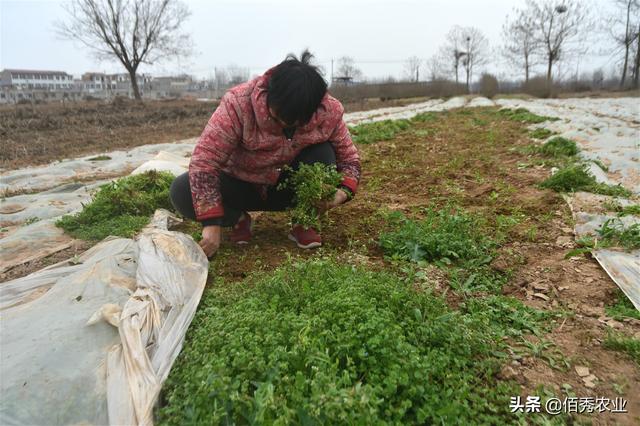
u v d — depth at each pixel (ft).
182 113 60.85
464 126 35.63
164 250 8.86
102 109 67.77
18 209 16.20
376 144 26.78
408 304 7.33
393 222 12.25
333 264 9.03
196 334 6.73
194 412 5.32
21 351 6.32
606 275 9.19
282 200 10.93
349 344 6.03
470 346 6.83
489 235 11.34
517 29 109.09
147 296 7.48
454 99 93.25
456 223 11.14
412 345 6.55
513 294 8.78
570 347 7.11
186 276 8.41
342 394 5.06
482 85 110.22
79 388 5.86
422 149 24.62
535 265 9.78
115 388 5.85
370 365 5.97
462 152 23.15
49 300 7.61
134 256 9.11
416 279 9.07
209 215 9.22
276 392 5.46
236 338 6.14
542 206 13.42
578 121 30.12
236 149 9.57
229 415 5.35
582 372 6.57
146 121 54.24
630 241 10.06
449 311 7.76
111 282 8.04
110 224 12.64
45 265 10.75
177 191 10.14
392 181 17.43
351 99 104.99
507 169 18.49
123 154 28.76
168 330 7.06
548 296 8.61
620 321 7.72
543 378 6.47
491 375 6.49
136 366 6.14
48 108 69.72
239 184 10.30
